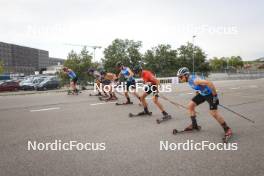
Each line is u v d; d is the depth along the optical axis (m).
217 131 5.07
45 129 5.44
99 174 3.15
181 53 57.25
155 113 7.13
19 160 3.65
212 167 3.31
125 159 3.63
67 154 3.88
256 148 4.04
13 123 6.08
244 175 3.08
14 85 23.12
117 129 5.36
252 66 81.69
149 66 56.56
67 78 27.66
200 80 4.41
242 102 9.09
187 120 6.13
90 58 29.20
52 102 9.84
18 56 116.62
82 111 7.64
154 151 3.95
